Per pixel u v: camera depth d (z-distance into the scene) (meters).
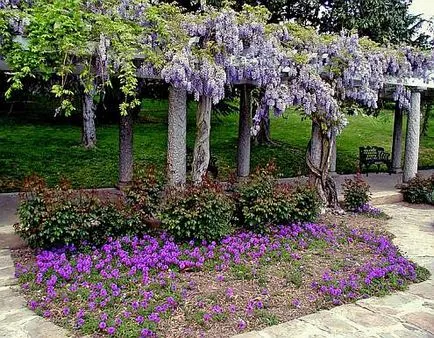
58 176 10.49
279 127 17.66
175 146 6.87
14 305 4.16
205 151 7.16
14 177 10.15
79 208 5.43
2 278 4.80
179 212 5.66
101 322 3.69
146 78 7.12
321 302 4.37
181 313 3.98
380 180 11.82
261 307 4.18
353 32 7.68
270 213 6.29
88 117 12.83
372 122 19.89
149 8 6.18
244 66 6.63
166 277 4.75
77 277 4.61
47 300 4.18
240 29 6.54
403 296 4.66
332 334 3.78
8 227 6.33
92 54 5.82
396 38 12.05
